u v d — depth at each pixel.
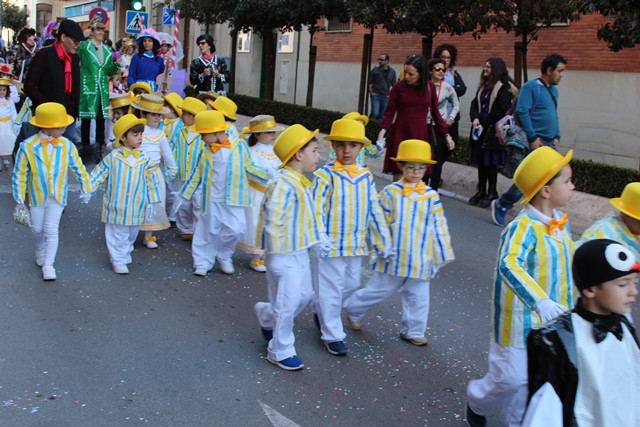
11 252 7.05
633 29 9.13
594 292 2.88
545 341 2.94
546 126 9.08
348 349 5.19
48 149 6.27
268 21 18.14
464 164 12.88
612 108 12.91
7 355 4.77
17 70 16.98
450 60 11.33
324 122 17.56
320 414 4.21
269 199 4.67
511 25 12.21
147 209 7.26
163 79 13.07
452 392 4.60
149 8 33.62
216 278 6.72
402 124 8.58
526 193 3.59
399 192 5.12
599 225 4.18
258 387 4.51
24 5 47.56
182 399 4.30
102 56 10.25
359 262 5.23
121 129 6.53
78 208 9.16
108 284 6.34
